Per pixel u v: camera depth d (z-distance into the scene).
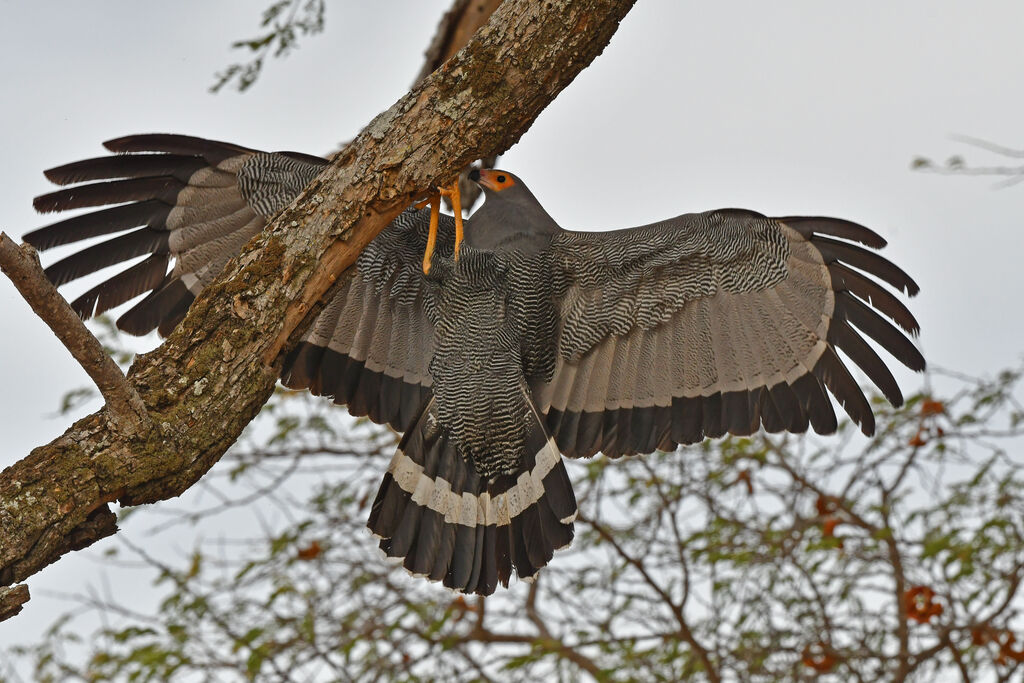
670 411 9.70
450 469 9.24
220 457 7.15
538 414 9.26
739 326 9.64
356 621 12.76
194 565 12.65
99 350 6.60
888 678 12.22
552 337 9.74
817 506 12.60
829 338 9.62
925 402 12.10
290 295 7.31
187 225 9.04
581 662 12.38
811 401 9.59
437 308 9.51
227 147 8.86
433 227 8.84
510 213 9.86
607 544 13.12
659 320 9.67
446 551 9.01
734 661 12.38
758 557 12.27
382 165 7.34
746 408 9.62
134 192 8.95
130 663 11.70
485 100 7.35
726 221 9.49
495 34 7.41
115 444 6.84
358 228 7.43
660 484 12.84
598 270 9.62
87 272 8.96
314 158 8.90
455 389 9.34
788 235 9.48
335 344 9.49
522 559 8.96
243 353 7.19
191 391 7.06
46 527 6.61
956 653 11.75
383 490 9.12
